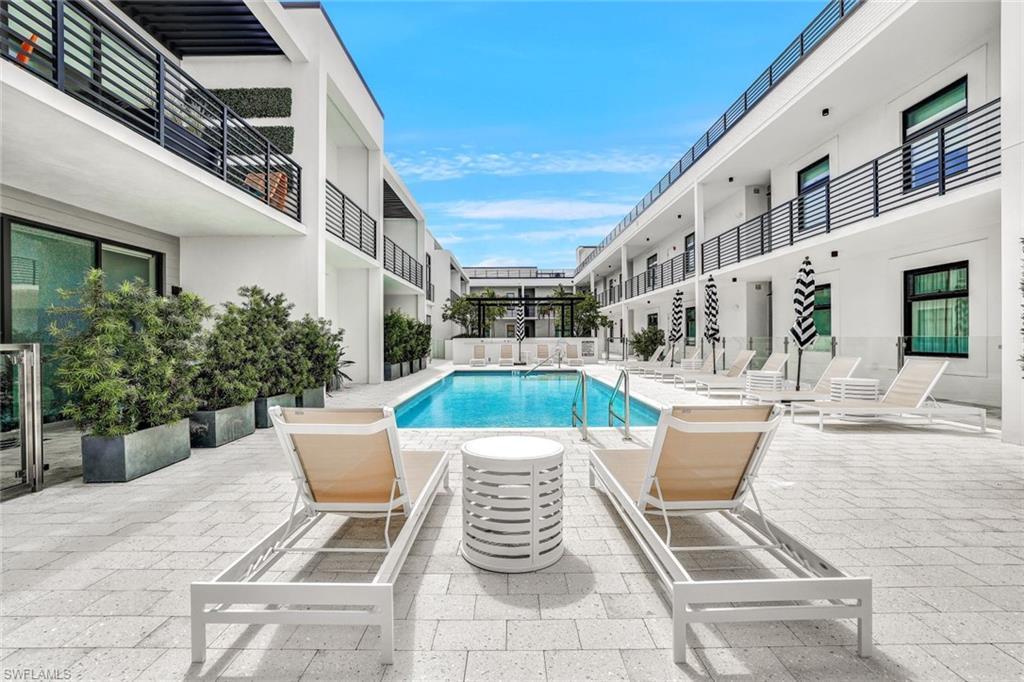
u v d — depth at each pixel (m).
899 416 7.04
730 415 2.39
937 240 8.16
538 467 2.41
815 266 11.20
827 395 7.41
